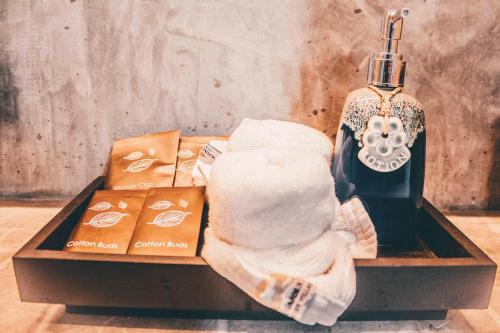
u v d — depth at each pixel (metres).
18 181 0.61
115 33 0.55
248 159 0.36
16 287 0.45
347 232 0.43
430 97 0.57
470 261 0.37
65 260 0.37
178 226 0.42
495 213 0.62
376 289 0.37
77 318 0.41
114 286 0.37
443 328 0.41
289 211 0.34
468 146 0.60
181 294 0.38
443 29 0.55
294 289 0.34
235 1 0.54
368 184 0.46
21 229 0.55
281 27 0.54
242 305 0.38
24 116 0.58
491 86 0.57
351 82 0.57
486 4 0.54
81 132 0.59
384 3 0.54
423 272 0.37
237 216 0.34
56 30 0.54
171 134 0.54
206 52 0.55
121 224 0.44
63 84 0.57
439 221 0.47
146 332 0.39
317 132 0.46
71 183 0.61
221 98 0.57
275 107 0.58
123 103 0.58
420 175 0.46
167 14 0.54
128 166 0.52
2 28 0.54
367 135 0.45
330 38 0.55
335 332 0.40
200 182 0.48
